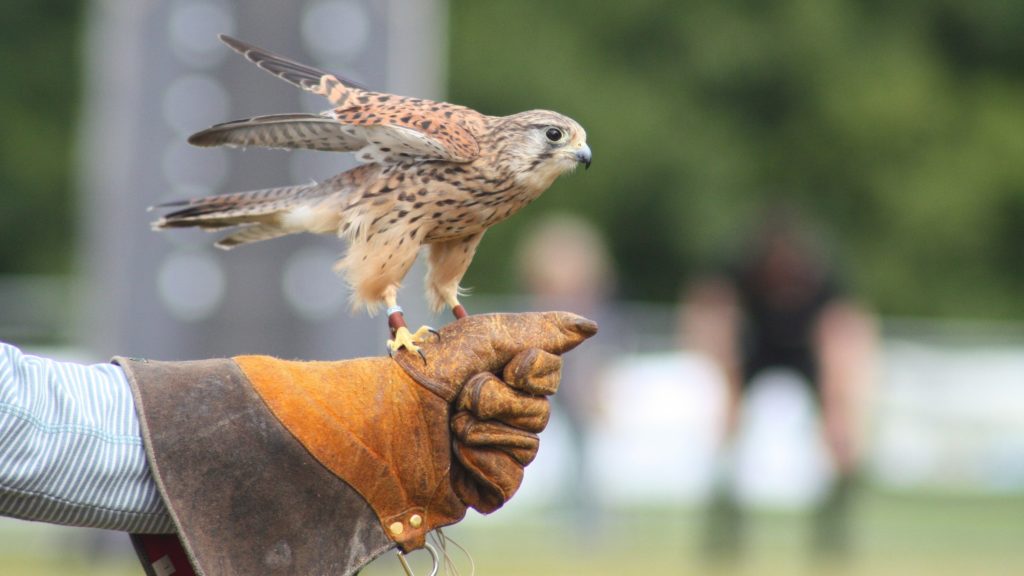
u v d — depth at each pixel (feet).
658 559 44.93
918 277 117.19
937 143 117.39
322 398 14.06
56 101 109.09
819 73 114.21
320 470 13.87
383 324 41.42
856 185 116.67
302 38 40.88
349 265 17.89
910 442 58.08
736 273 43.09
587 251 50.75
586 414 49.21
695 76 112.88
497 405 14.42
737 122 114.62
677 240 110.11
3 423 12.68
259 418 13.76
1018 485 57.82
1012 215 118.42
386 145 17.63
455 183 17.85
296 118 17.15
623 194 109.50
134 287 42.32
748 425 44.06
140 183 42.24
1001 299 117.19
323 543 13.82
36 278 106.93
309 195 18.43
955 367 58.70
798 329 42.86
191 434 13.50
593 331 14.92
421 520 14.34
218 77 41.68
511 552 46.14
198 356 42.01
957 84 120.67
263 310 41.52
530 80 107.55
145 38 41.93
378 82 40.88
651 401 56.65
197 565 13.20
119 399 13.52
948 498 57.67
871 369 57.88
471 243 18.75
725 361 43.50
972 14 119.75
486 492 14.82
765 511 53.21
